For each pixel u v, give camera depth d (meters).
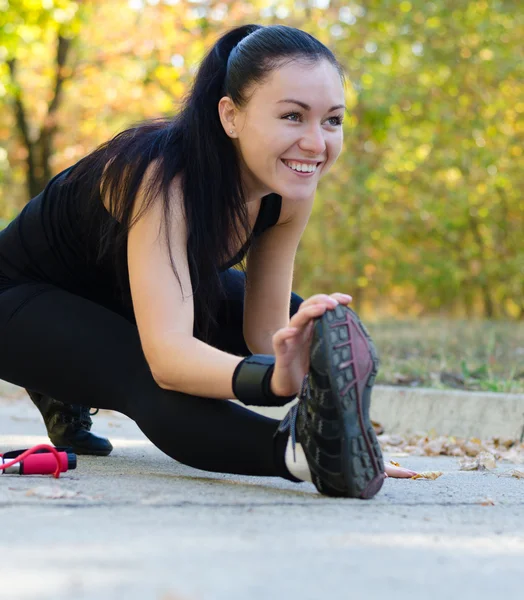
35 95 13.48
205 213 2.22
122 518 1.70
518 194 12.41
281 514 1.79
